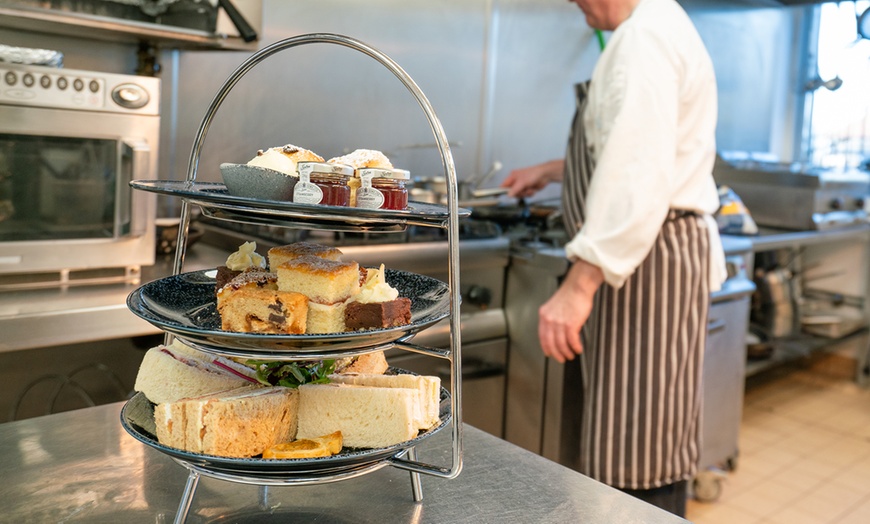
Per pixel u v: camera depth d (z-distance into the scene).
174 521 0.76
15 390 1.80
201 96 2.46
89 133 1.78
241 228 2.32
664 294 1.87
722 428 2.85
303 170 0.80
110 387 1.93
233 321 0.81
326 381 0.85
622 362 1.90
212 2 2.08
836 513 2.68
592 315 1.98
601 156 1.72
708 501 2.75
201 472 0.72
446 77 3.07
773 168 4.03
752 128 4.51
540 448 2.51
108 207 1.85
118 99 1.80
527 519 0.81
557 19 3.39
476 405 2.53
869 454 3.23
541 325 1.84
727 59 4.25
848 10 4.38
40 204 1.76
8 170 1.70
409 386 0.83
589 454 1.97
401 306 0.82
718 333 2.74
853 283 4.15
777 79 4.59
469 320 2.45
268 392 0.80
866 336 4.11
